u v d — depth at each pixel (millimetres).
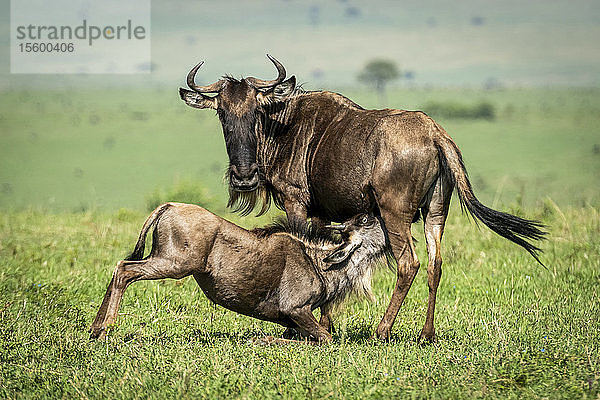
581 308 35812
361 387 24562
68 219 63781
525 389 24219
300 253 32344
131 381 25156
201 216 30344
